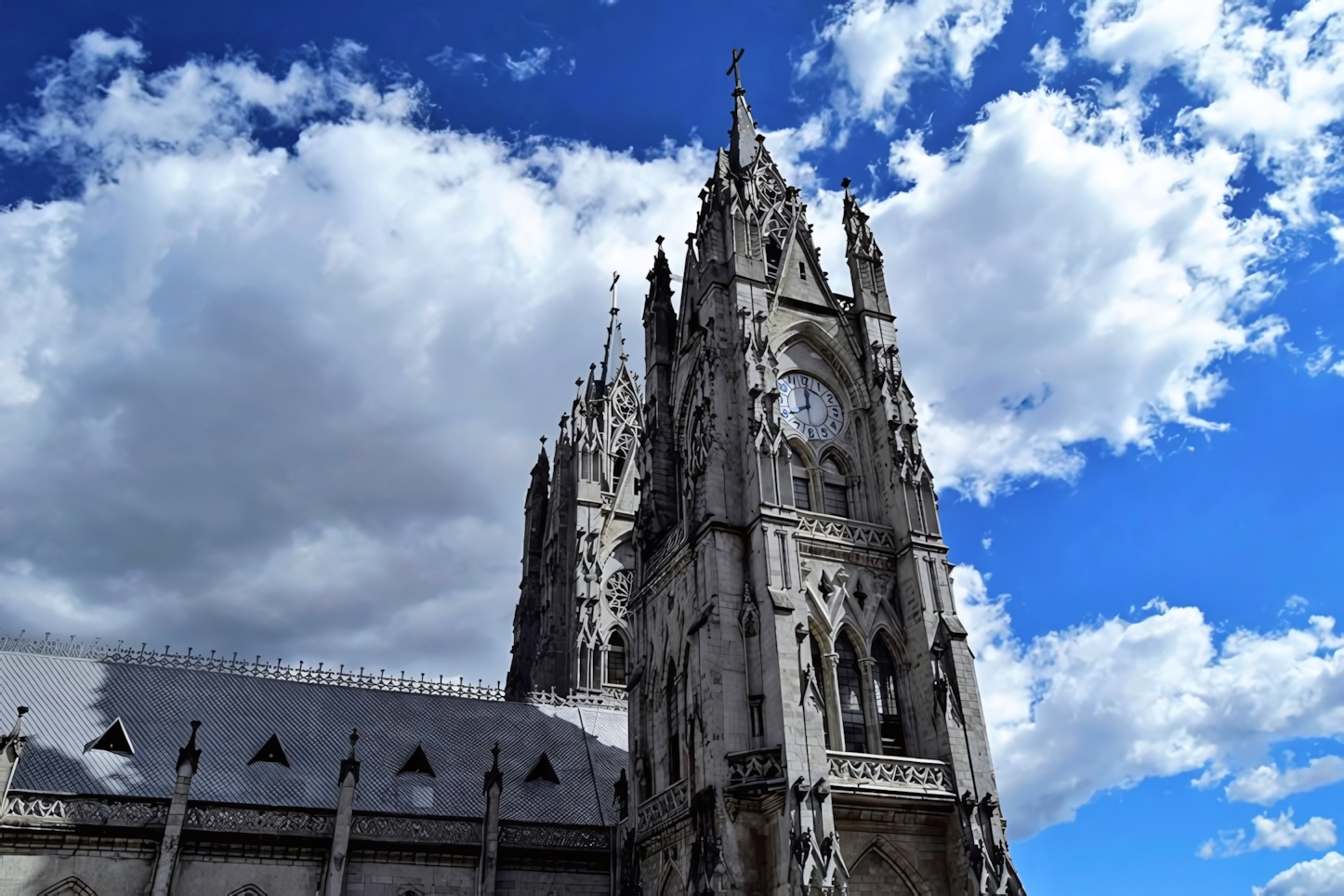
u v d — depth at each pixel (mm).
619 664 98938
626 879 61062
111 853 55000
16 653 65125
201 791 59812
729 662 54250
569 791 69938
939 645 56562
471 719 74625
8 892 52250
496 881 62156
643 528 69062
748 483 58531
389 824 61531
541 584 111500
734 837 50125
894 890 51344
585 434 107062
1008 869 51438
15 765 54188
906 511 60625
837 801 50875
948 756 53562
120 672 66875
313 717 69250
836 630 56719
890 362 66312
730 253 66188
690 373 70625
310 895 58188
